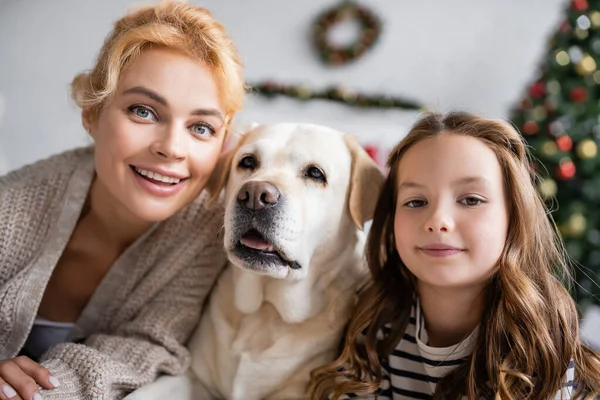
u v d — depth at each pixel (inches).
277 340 53.1
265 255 48.8
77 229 59.4
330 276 55.3
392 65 187.5
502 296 47.0
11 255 53.9
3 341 52.9
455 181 46.5
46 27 185.2
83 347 47.8
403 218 48.4
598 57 126.0
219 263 58.4
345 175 54.7
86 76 56.3
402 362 52.0
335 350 55.5
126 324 55.7
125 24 54.0
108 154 50.7
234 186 54.7
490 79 184.1
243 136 57.6
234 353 53.3
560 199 120.1
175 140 50.0
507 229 48.3
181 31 51.0
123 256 57.7
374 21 184.1
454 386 47.5
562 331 48.4
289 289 52.6
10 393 41.7
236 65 54.6
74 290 61.3
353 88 189.3
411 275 54.3
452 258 45.5
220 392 55.5
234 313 56.0
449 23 184.2
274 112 188.7
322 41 186.4
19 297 51.9
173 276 56.5
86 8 185.3
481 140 48.4
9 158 185.9
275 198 47.9
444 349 48.5
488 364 46.2
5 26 184.2
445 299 49.4
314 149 53.1
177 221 57.8
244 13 189.2
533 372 46.6
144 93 49.2
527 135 123.9
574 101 124.2
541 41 180.9
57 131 186.9
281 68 191.0
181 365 53.9
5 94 185.6
